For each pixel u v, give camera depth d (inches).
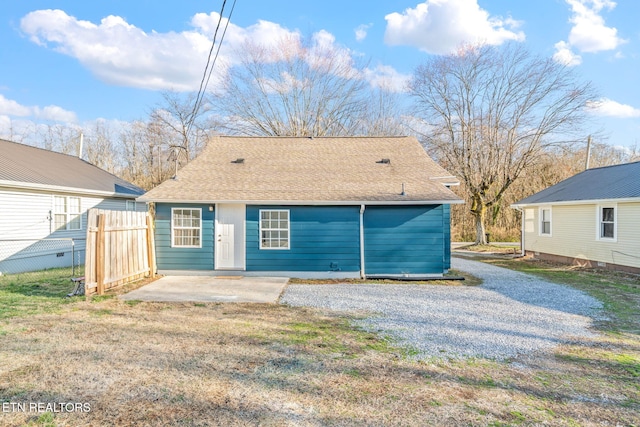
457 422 115.0
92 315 231.5
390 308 265.7
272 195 397.1
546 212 603.5
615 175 523.5
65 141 1200.8
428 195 393.4
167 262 402.9
